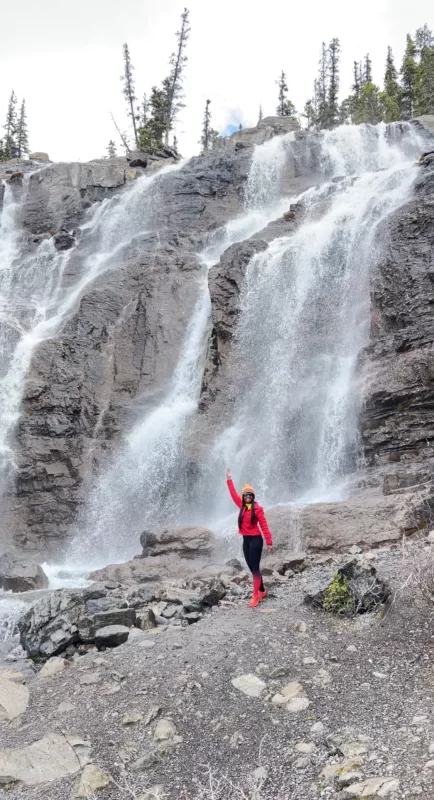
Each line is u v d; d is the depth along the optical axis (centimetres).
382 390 1424
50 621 788
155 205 2988
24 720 557
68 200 3331
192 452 1756
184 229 2847
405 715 491
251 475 1628
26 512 1878
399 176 2198
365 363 1543
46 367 2162
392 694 532
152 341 2177
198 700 559
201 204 2936
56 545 1808
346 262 1902
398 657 601
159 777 456
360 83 7625
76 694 596
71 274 2794
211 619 775
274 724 510
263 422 1720
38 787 455
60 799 437
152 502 1752
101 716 546
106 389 2127
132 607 882
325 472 1516
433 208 1722
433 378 1343
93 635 757
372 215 1997
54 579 1366
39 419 2019
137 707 554
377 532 1070
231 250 2156
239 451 1694
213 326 1995
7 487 1922
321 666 601
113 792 442
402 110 6278
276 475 1594
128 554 1698
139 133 5275
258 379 1841
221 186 3023
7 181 3509
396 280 1644
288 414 1661
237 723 517
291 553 1077
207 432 1797
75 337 2248
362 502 1148
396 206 1956
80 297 2489
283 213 2630
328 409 1571
